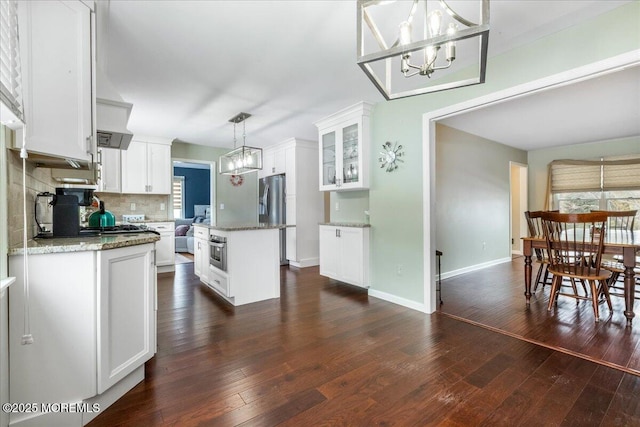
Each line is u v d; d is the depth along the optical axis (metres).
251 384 1.79
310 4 1.84
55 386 1.42
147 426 1.45
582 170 5.54
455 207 4.67
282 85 3.03
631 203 5.02
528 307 3.16
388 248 3.46
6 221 1.32
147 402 1.63
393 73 2.76
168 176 5.27
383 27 2.07
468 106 2.66
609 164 5.23
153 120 4.18
